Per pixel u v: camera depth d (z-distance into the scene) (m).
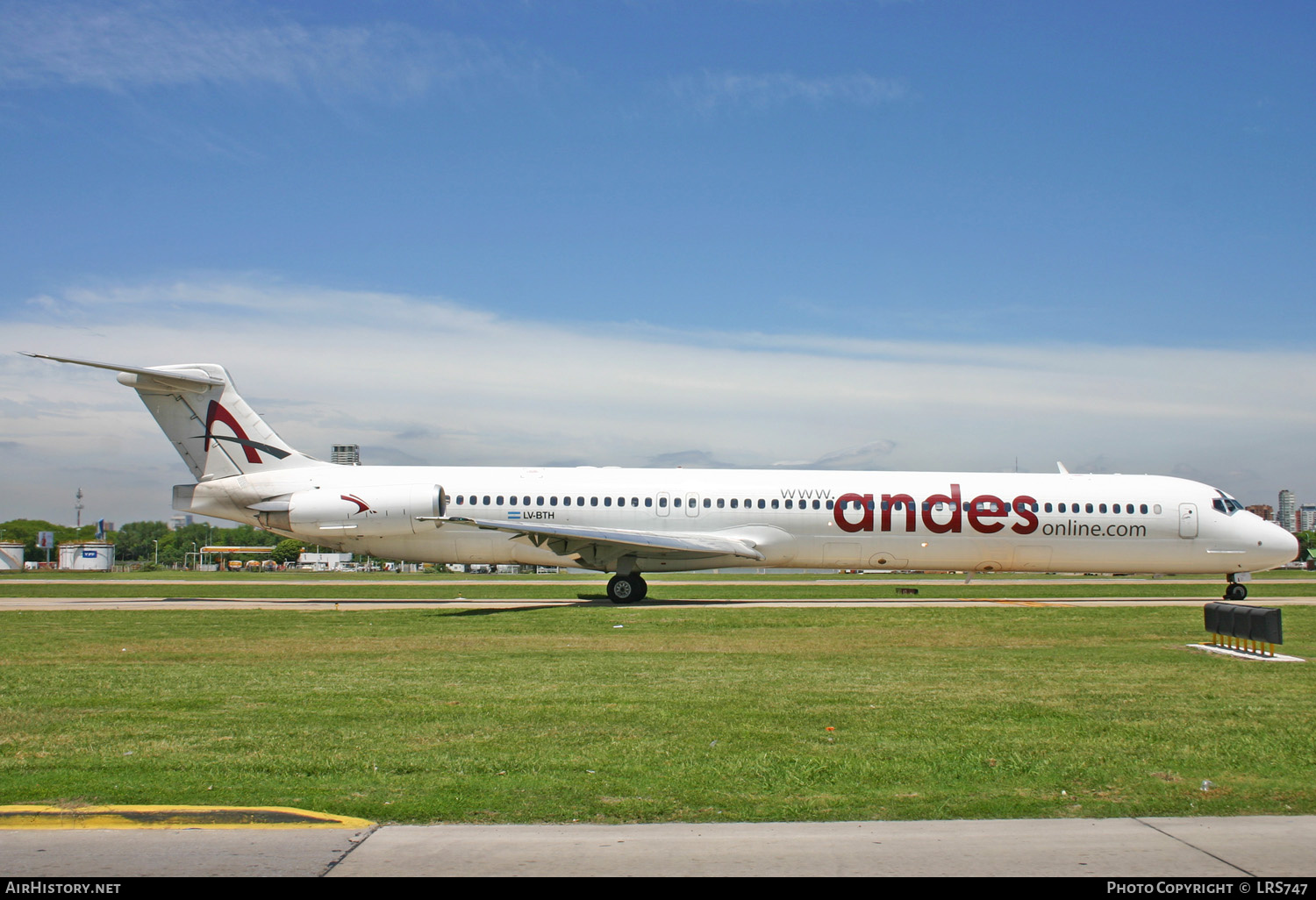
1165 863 6.23
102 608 26.91
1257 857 6.34
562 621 22.34
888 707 11.27
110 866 6.14
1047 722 10.46
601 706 11.25
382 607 26.84
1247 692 12.51
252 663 15.07
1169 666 14.95
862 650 16.95
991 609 25.78
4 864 6.16
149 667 14.62
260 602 29.72
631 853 6.37
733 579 49.41
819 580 47.84
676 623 21.92
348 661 15.38
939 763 8.60
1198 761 8.75
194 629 20.75
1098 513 29.42
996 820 7.07
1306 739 9.64
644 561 28.84
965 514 29.19
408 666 14.70
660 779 8.05
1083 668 14.61
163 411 28.89
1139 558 29.58
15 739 9.41
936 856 6.33
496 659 15.59
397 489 28.19
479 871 6.04
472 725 10.17
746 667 14.66
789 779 8.07
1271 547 29.45
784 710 11.08
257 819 6.93
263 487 28.66
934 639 18.88
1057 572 30.16
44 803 7.22
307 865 6.14
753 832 6.78
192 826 6.89
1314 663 15.27
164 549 174.38
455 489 29.05
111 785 7.75
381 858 6.27
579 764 8.52
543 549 28.94
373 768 8.37
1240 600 30.47
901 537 29.14
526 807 7.29
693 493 29.00
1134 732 9.93
